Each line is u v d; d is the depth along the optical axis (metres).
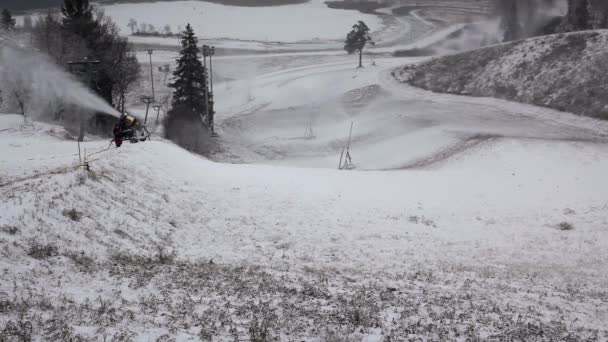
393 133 77.50
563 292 15.34
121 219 16.45
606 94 71.00
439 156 59.69
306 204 23.94
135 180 20.61
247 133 86.94
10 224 12.26
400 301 12.12
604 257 20.11
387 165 63.97
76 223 14.33
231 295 11.17
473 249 20.16
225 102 107.38
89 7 63.03
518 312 12.38
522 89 83.25
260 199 23.69
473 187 32.81
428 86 98.94
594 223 25.38
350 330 9.37
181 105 74.31
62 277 10.47
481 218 25.56
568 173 38.94
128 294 10.22
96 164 20.09
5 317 7.90
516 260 19.09
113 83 59.88
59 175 17.02
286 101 104.50
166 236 17.02
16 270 10.05
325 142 79.31
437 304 12.23
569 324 11.75
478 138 63.28
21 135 36.88
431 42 188.00
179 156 26.64
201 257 15.57
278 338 8.56
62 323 7.97
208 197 22.56
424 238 21.03
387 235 20.88
